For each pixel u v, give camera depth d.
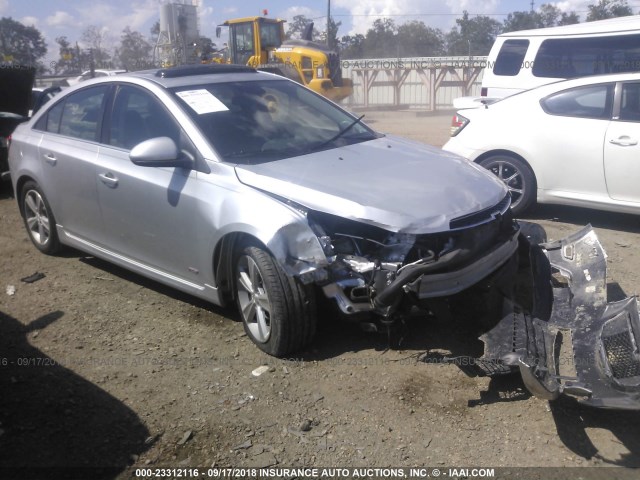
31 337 4.35
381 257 3.65
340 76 18.86
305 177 3.90
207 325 4.43
